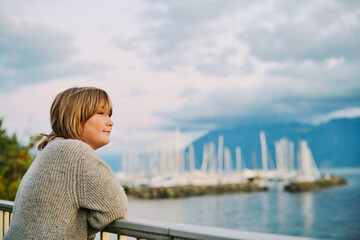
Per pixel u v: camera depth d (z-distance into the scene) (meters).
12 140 10.65
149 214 50.78
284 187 86.94
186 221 44.97
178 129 92.31
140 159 95.69
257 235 1.13
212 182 88.62
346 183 103.75
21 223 1.46
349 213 49.75
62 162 1.49
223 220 46.66
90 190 1.47
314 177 94.44
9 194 9.07
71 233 1.47
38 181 1.48
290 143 100.62
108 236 1.67
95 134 1.72
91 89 1.74
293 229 40.69
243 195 78.19
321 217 47.81
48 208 1.45
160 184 83.81
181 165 91.31
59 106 1.70
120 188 1.57
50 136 1.73
